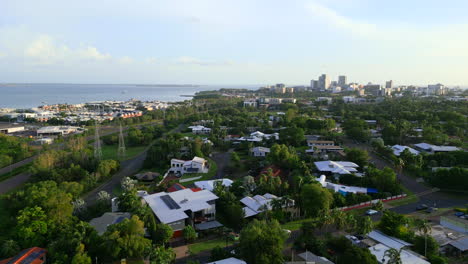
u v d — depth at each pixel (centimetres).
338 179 14975
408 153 16738
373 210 11656
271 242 8012
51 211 9694
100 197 11856
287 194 12094
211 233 10325
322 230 10312
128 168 17762
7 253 8438
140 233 8538
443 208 12175
